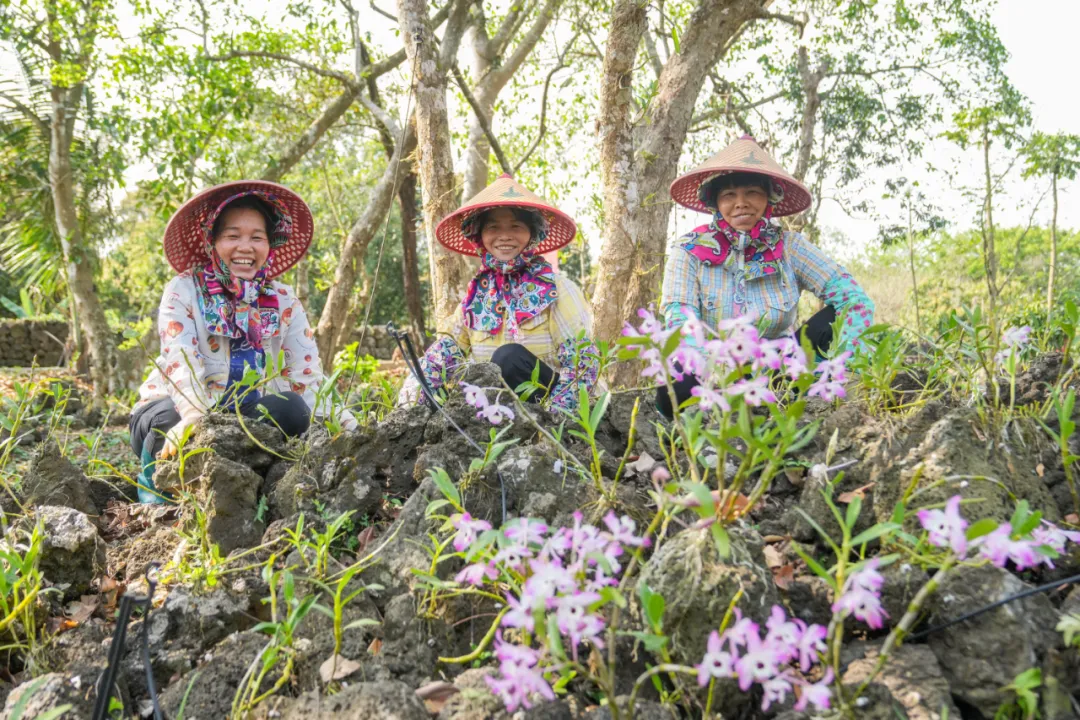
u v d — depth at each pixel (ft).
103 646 6.17
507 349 10.88
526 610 4.10
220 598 6.50
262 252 10.68
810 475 6.88
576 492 6.90
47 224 35.70
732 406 4.97
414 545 6.51
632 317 18.29
